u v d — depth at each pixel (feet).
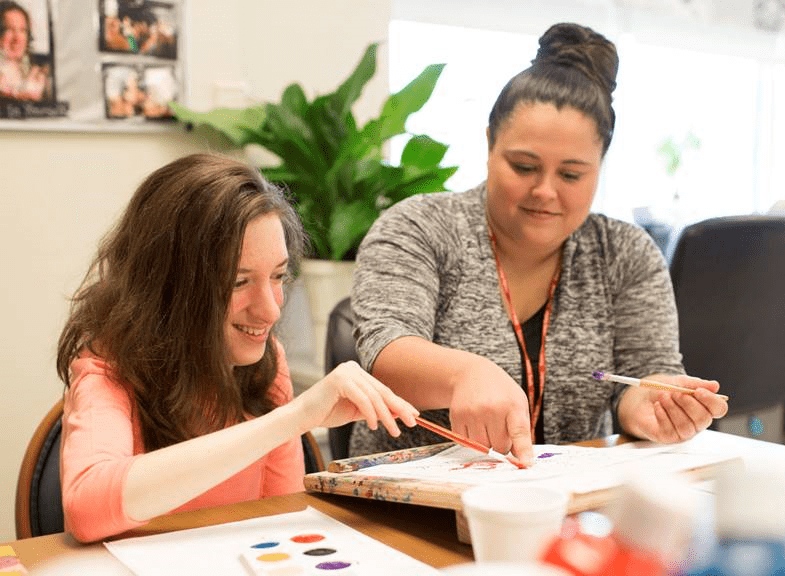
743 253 6.13
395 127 8.41
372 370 3.89
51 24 7.64
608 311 4.51
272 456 3.76
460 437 2.92
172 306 3.27
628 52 14.03
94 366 3.31
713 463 2.84
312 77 9.37
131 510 2.59
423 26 11.62
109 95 8.02
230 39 8.73
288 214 3.78
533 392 4.36
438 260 4.47
